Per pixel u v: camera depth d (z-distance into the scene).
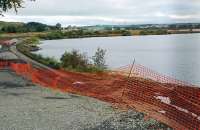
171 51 120.44
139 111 13.21
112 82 18.55
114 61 70.38
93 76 22.67
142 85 16.80
